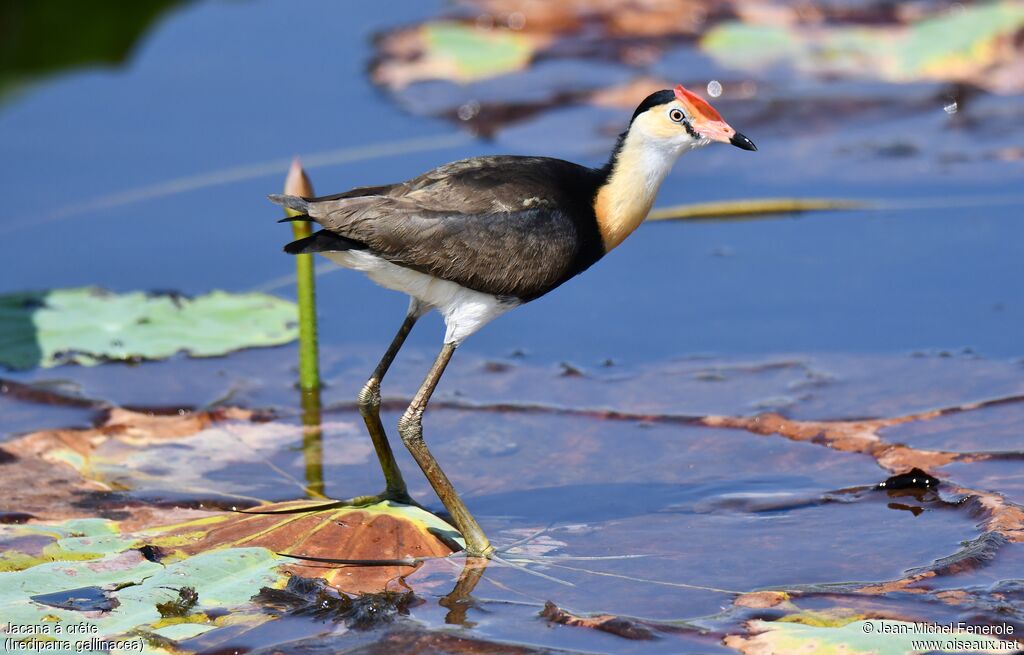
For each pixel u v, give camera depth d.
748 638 7.23
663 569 8.11
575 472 9.54
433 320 12.30
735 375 10.95
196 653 7.22
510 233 8.92
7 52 18.12
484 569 8.20
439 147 14.96
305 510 8.86
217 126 15.84
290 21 19.14
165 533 8.62
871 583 7.81
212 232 13.55
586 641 7.30
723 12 18.81
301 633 7.45
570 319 12.14
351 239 8.68
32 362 11.29
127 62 18.03
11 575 8.01
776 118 15.80
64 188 14.44
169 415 10.59
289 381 11.17
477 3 19.28
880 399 10.38
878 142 15.17
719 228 13.68
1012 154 14.76
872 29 18.22
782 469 9.42
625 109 15.81
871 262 12.80
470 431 10.22
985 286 12.20
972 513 8.60
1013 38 17.56
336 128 15.65
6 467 9.66
